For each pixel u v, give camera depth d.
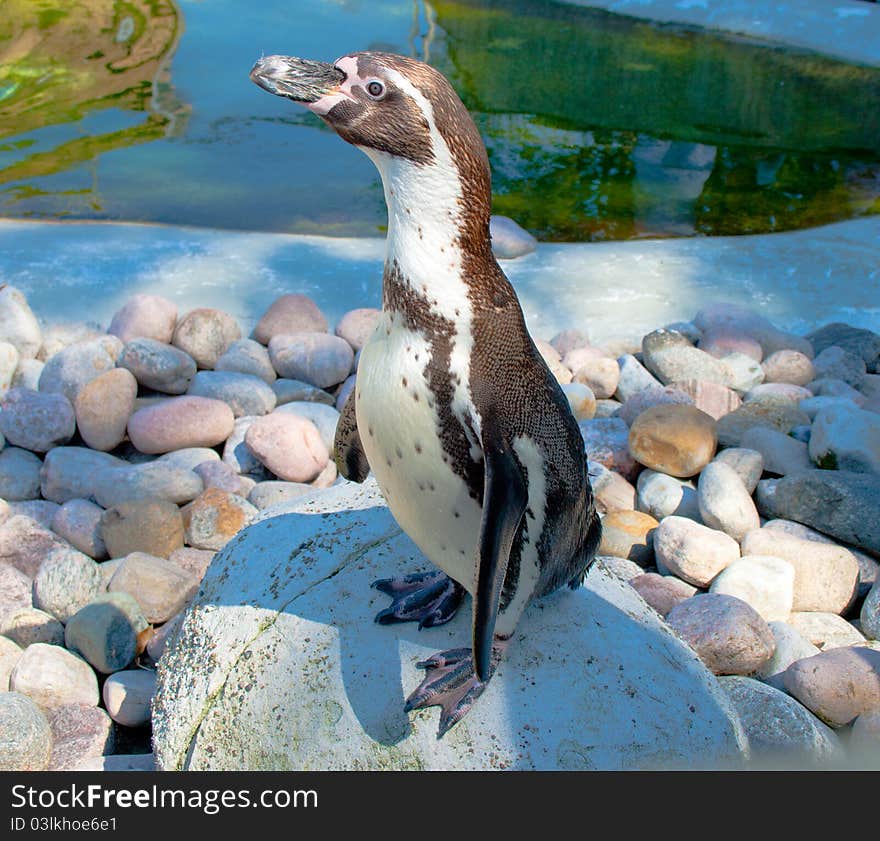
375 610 1.27
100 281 2.48
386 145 1.01
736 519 1.76
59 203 2.94
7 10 4.65
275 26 4.61
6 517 1.79
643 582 1.65
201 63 4.18
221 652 1.28
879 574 1.66
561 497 1.10
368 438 1.09
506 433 1.04
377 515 1.41
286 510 1.45
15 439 1.96
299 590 1.31
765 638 1.51
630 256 2.73
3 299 2.23
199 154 3.37
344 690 1.20
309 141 3.54
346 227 2.88
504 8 5.04
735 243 2.83
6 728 1.34
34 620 1.56
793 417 2.04
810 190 3.25
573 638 1.23
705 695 1.22
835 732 1.45
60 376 2.08
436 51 4.40
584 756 1.15
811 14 4.87
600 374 2.19
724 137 3.69
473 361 1.04
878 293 2.58
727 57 4.55
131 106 3.77
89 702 1.47
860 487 1.76
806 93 4.17
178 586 1.61
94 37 4.43
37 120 3.61
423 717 1.17
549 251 2.75
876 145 3.66
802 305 2.52
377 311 2.31
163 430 1.96
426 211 1.03
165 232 2.75
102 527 1.73
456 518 1.09
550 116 3.81
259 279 2.53
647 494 1.86
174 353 2.11
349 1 5.01
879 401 2.10
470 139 1.02
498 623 1.14
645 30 4.84
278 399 2.13
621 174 3.33
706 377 2.20
